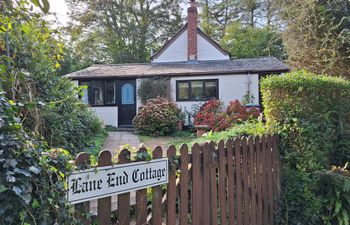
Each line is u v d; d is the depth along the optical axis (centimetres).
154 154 212
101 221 179
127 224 194
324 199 347
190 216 247
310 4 816
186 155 236
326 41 803
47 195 143
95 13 2208
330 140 422
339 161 442
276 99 382
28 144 144
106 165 181
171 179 223
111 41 2258
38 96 377
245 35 2188
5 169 130
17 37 327
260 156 325
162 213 220
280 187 356
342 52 793
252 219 304
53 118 406
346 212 336
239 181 289
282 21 955
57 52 367
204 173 250
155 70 1362
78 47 2200
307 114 380
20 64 361
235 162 286
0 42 291
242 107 920
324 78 414
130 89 1352
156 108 1093
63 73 1794
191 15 1460
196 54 1459
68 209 154
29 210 136
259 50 2050
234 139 287
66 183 157
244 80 1265
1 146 133
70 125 475
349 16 764
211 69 1301
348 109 473
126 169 193
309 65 865
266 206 327
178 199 232
